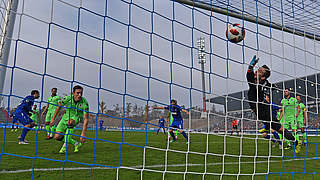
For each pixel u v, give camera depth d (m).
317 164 4.55
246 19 5.58
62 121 4.84
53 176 3.06
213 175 3.46
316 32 6.48
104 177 3.10
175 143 8.10
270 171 3.83
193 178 3.26
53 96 7.69
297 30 6.16
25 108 6.50
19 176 3.04
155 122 13.38
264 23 5.73
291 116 7.11
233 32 4.40
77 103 4.86
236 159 4.89
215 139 10.96
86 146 6.28
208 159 4.77
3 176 3.02
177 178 3.20
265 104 4.46
